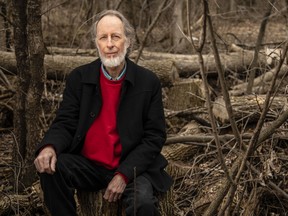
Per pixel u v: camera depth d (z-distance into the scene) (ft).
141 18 30.66
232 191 9.97
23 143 13.85
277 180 13.55
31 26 12.93
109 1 27.53
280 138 14.06
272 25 34.76
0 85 19.84
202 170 14.47
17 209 13.23
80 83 11.30
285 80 19.19
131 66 11.22
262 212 13.35
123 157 11.05
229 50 25.48
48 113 18.19
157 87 11.30
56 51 22.71
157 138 11.07
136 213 10.47
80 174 10.97
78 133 11.07
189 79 20.49
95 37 11.19
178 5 28.14
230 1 31.30
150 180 10.94
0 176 14.96
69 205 10.75
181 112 16.97
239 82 22.26
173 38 28.17
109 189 10.53
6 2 18.80
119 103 11.03
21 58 13.41
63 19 29.09
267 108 9.15
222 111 15.39
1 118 18.61
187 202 13.87
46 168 10.44
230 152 13.52
